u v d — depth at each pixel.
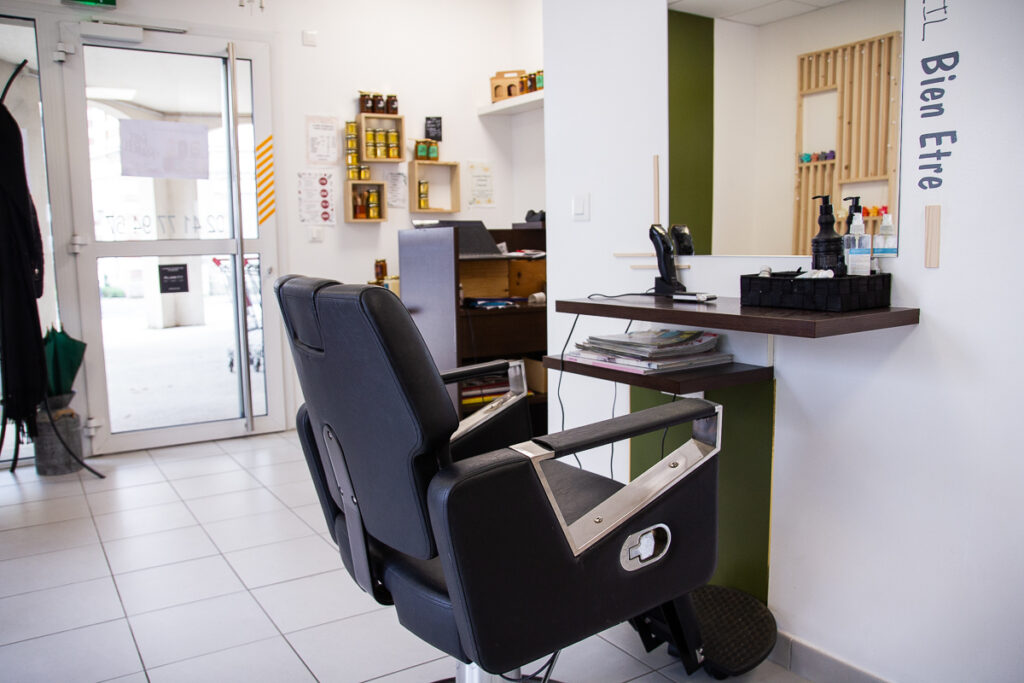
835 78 1.75
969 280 1.52
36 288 3.46
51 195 3.73
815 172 1.82
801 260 1.85
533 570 1.14
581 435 1.21
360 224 4.59
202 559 2.68
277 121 4.27
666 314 1.79
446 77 4.79
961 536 1.58
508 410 1.71
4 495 3.38
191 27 3.97
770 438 1.95
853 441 1.76
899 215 1.62
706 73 2.04
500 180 5.05
